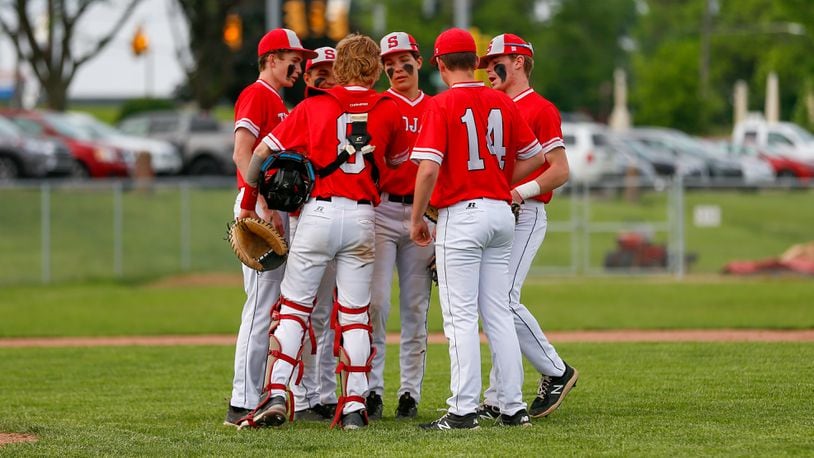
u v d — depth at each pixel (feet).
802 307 201.16
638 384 113.50
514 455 78.89
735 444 81.20
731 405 99.40
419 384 102.22
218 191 345.92
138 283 269.23
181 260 296.92
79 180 367.25
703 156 453.58
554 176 94.02
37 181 354.33
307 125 92.12
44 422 99.35
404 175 99.19
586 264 277.85
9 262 282.36
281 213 97.91
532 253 96.78
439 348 151.94
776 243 310.45
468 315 89.35
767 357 131.64
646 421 92.22
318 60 101.81
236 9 530.27
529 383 118.52
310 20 356.59
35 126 381.60
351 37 94.32
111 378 129.39
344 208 91.86
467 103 88.48
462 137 88.07
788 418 92.07
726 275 269.64
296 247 92.73
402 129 95.04
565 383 96.48
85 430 93.50
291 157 90.99
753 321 179.32
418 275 101.30
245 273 97.25
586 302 219.20
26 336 178.50
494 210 88.79
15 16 460.55
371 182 93.04
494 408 98.99
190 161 416.26
